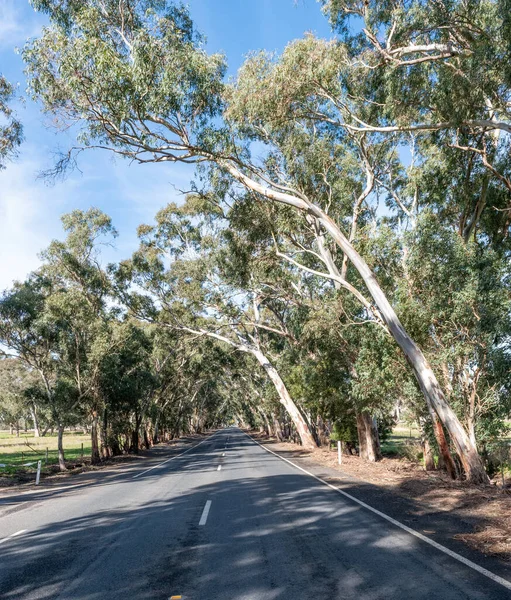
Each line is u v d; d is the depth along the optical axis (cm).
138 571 588
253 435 7438
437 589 496
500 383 1425
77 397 2842
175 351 4644
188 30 1393
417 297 1559
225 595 496
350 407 2572
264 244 2052
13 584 552
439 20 1225
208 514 965
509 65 1105
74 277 3109
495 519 857
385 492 1232
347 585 514
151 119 1384
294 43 1410
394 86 1355
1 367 6588
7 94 1527
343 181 1831
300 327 2530
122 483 1672
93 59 1201
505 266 1445
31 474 2405
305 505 1029
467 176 1661
